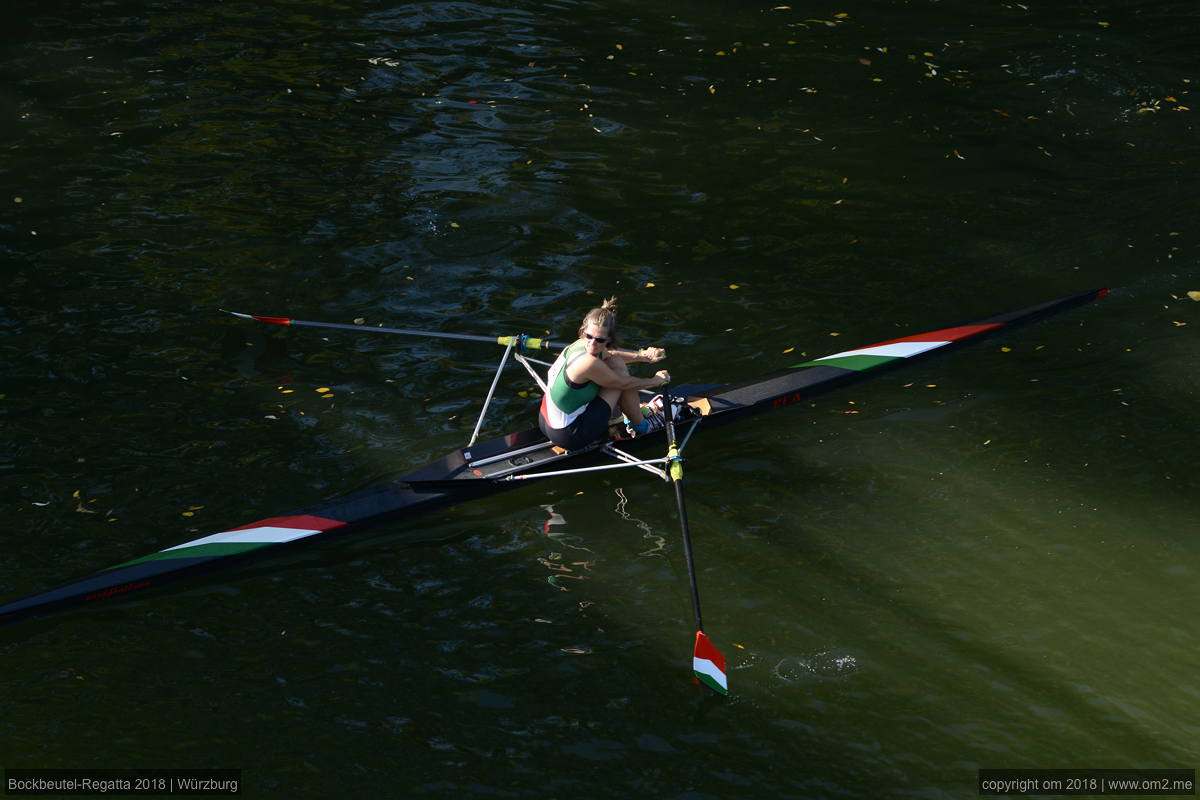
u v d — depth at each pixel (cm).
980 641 2300
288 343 3275
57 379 3038
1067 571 2489
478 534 2653
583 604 2417
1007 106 4903
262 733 2053
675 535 2648
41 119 4444
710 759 2017
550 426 2831
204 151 4306
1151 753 2028
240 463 2791
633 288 3603
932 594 2431
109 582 2388
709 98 4916
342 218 3925
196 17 5506
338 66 5078
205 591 2441
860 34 5609
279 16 5581
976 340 3391
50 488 2655
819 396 3186
